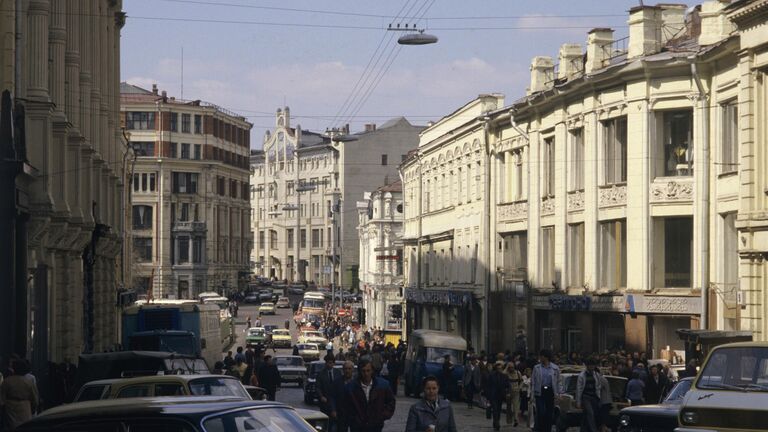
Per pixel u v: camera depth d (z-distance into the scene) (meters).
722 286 47.41
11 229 35.25
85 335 53.22
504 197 70.31
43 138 40.03
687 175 50.50
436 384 19.12
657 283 51.41
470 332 77.38
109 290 64.12
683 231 50.81
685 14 53.66
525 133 65.12
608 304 53.22
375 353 61.53
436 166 88.69
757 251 40.94
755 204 41.56
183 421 10.77
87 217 49.44
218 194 189.88
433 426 18.98
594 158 55.38
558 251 59.78
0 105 35.41
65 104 47.50
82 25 51.84
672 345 50.69
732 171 46.69
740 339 37.41
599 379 31.92
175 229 179.50
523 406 44.25
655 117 51.47
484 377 45.66
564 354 51.44
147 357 31.75
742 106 42.19
